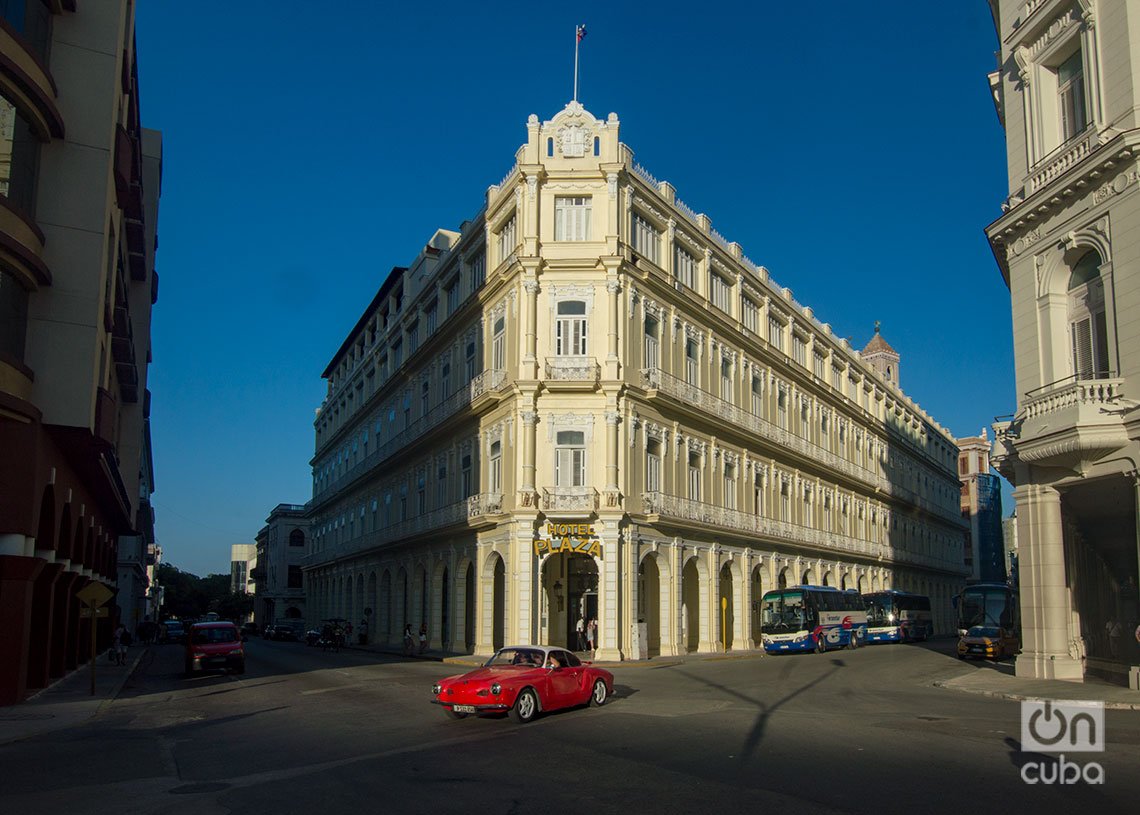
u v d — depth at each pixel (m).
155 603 123.81
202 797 10.54
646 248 39.44
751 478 47.59
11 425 20.61
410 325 53.19
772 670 29.78
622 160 37.53
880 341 88.12
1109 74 21.38
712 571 41.62
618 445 36.00
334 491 70.56
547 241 36.94
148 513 83.00
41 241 21.62
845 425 63.31
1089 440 20.75
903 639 54.47
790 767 11.54
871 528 66.75
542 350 36.47
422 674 29.25
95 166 22.72
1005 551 100.56
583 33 38.34
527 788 10.58
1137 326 20.33
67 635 30.78
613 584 34.56
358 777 11.48
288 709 19.86
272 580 105.19
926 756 12.24
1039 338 23.58
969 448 97.69
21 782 11.74
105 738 16.19
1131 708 17.84
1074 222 22.44
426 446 47.81
